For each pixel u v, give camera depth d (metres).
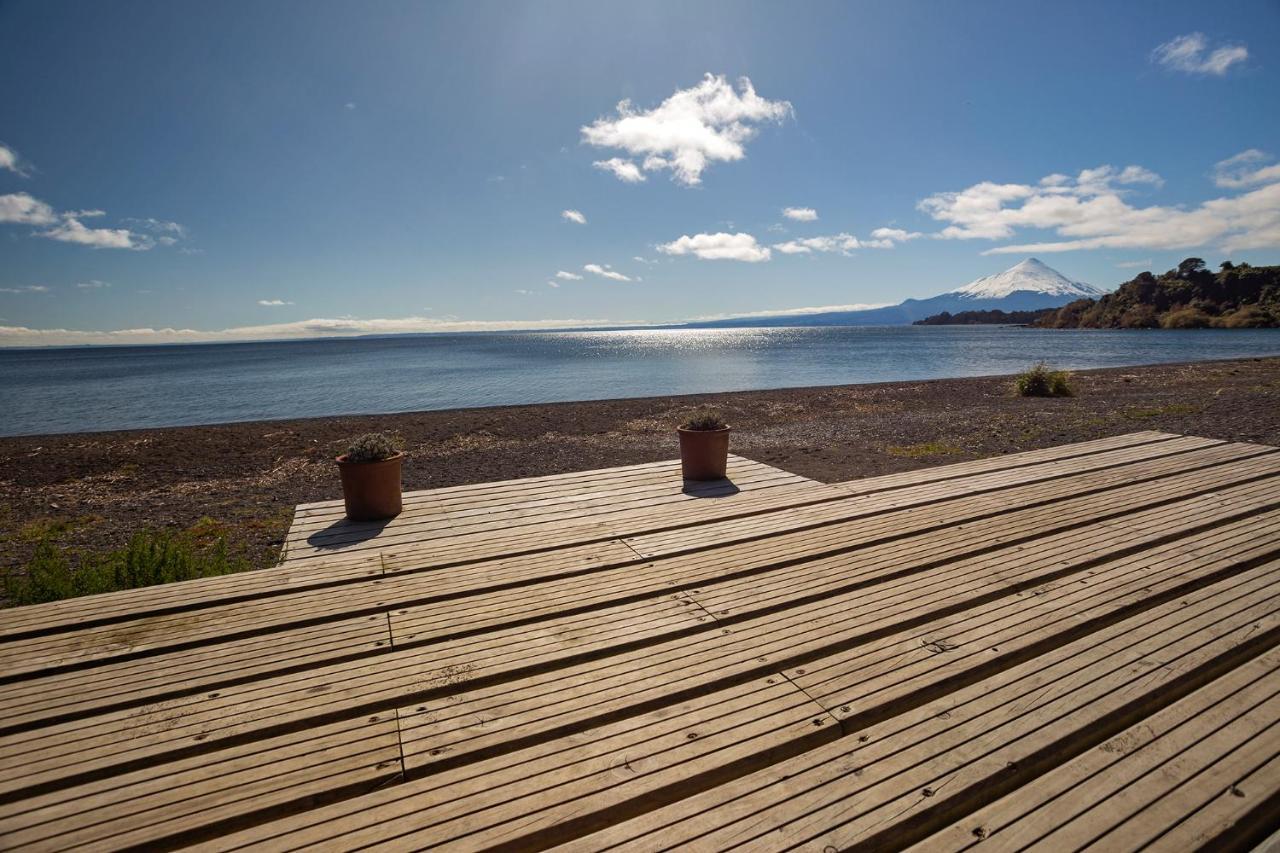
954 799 1.72
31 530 7.41
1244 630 2.64
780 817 1.67
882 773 1.83
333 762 1.95
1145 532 3.96
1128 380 21.05
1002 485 5.28
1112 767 1.86
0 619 3.05
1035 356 45.91
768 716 2.13
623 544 4.02
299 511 5.82
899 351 59.91
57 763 1.97
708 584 3.35
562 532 4.32
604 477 6.74
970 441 10.41
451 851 1.58
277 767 1.93
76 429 20.83
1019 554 3.62
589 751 1.97
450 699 2.30
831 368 40.50
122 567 4.44
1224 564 3.39
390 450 5.53
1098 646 2.55
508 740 2.02
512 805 1.74
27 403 29.48
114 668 2.58
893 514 4.50
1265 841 1.70
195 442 14.13
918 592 3.12
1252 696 2.19
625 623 2.88
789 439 11.80
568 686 2.36
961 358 46.50
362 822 1.69
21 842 1.64
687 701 2.25
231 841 1.64
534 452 11.83
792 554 3.72
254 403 27.73
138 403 28.69
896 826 1.63
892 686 2.29
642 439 13.26
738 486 6.15
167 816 1.73
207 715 2.22
